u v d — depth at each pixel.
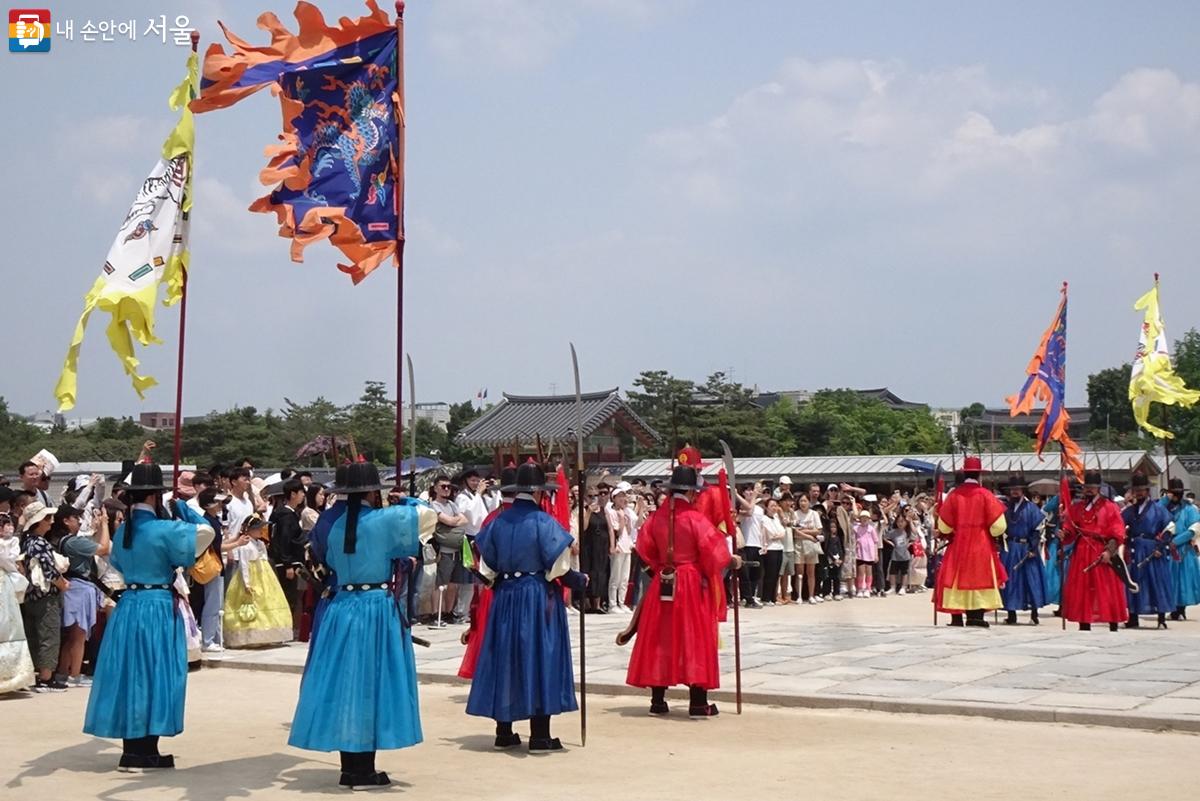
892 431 61.25
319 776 8.88
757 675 13.36
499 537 10.00
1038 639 16.62
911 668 13.73
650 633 11.59
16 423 41.66
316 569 8.76
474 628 11.95
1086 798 8.05
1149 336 23.38
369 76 10.76
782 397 68.94
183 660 9.27
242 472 16.98
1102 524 18.55
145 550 9.23
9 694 13.02
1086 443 63.47
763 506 23.77
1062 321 20.44
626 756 9.59
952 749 9.77
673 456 13.45
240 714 11.82
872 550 26.12
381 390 43.34
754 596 23.11
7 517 13.00
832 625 18.97
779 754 9.63
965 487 19.05
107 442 40.94
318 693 8.41
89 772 9.03
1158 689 12.12
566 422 40.97
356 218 10.67
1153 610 19.66
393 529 8.57
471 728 10.95
